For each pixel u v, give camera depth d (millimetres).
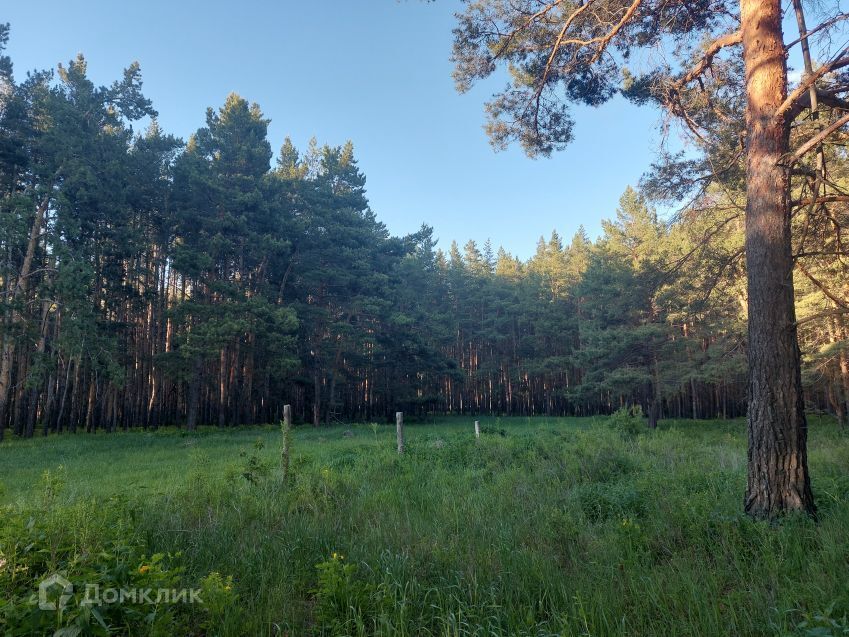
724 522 5133
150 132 45250
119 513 5207
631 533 4961
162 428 35438
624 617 3350
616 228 35250
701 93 8656
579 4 8945
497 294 60062
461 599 3900
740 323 23234
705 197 9539
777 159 6145
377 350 42031
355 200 40219
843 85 7059
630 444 13969
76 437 26297
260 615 3592
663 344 27609
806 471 5688
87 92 29750
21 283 24953
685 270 10609
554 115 10445
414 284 54844
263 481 7887
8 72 27203
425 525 5844
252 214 31375
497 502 7023
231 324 27031
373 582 3998
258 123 34344
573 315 50344
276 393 39750
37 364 24047
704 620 3350
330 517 6137
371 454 13094
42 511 4625
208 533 5336
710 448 12977
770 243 6121
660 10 8406
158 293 34188
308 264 36906
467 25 9500
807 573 4008
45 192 24281
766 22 6484
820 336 20578
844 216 8250
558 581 4059
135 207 32531
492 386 60156
